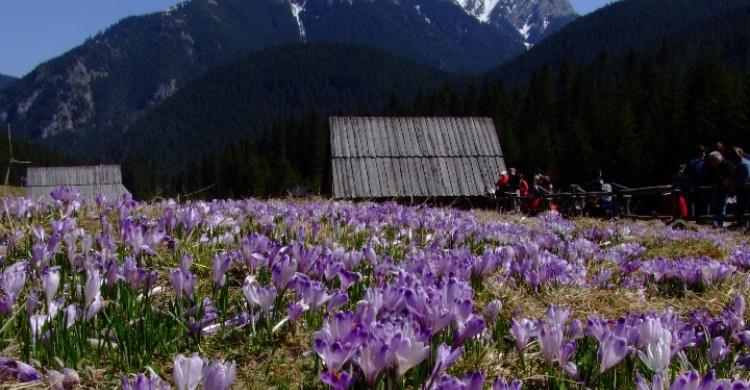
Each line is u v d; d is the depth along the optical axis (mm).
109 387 2744
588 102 124375
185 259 3512
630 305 4793
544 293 4727
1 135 120438
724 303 4941
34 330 2924
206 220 6250
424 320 2717
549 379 2887
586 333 3275
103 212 6797
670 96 92562
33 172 85688
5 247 4363
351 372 2268
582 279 5285
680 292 5336
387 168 36344
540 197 20688
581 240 6867
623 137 84000
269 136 186750
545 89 152500
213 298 3645
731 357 3342
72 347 2918
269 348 3260
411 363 2211
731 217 13195
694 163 14758
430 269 4086
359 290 4145
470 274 4379
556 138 103875
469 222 8016
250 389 2857
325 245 4742
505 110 141875
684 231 11828
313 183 146000
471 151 37656
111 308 3320
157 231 4895
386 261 4453
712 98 78375
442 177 36406
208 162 186625
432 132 38344
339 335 2330
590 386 2768
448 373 3004
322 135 160125
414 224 7434
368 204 11203
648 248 9766
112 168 88188
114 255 4012
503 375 3021
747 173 13102
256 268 4223
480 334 3338
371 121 38375
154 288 3943
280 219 7473
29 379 2572
